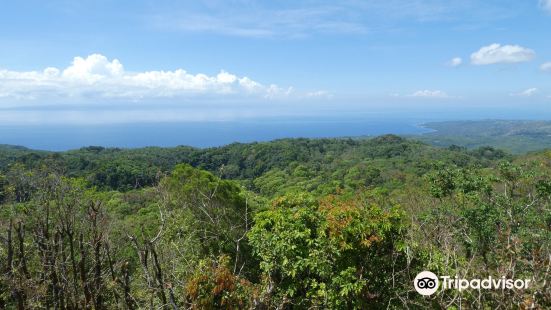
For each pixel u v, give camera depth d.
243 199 18.92
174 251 7.66
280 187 51.12
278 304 7.00
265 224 8.30
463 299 5.41
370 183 46.56
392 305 6.91
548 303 4.84
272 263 7.56
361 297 7.08
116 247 9.17
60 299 7.39
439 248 7.23
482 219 9.81
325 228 7.48
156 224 10.56
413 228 7.79
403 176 46.94
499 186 13.27
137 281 7.62
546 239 8.16
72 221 8.59
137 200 19.69
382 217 7.29
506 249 5.62
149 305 6.46
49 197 9.20
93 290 7.52
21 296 7.17
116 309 7.61
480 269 5.58
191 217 13.65
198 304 5.90
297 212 8.05
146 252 6.35
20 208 9.20
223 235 13.18
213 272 6.21
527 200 11.27
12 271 7.36
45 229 8.09
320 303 7.28
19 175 10.04
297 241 7.57
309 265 7.39
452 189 11.62
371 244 7.23
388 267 7.24
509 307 5.01
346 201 8.41
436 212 10.35
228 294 6.00
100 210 9.30
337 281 7.03
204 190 15.93
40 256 7.88
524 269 5.65
